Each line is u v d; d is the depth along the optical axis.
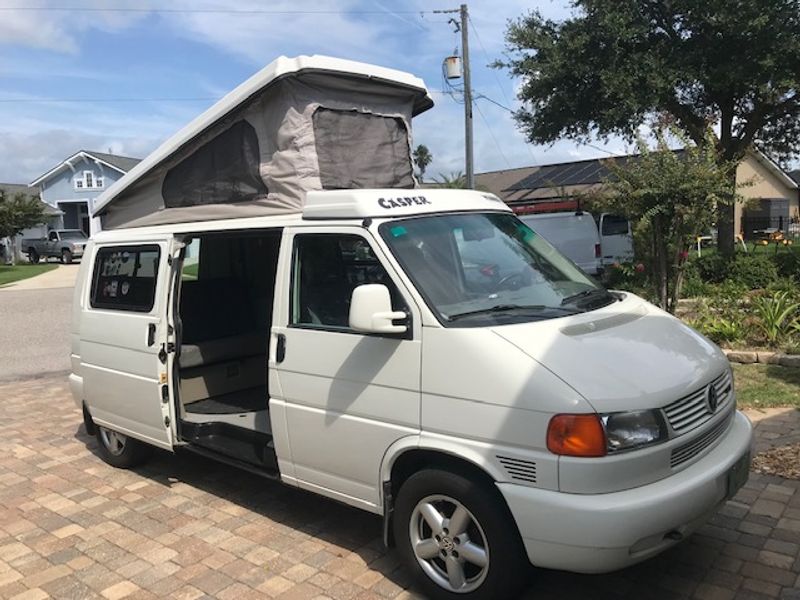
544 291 3.92
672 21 16.50
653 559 3.79
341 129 4.76
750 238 36.59
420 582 3.53
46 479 5.60
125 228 5.66
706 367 3.46
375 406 3.56
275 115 4.57
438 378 3.30
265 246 5.94
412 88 5.19
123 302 5.30
